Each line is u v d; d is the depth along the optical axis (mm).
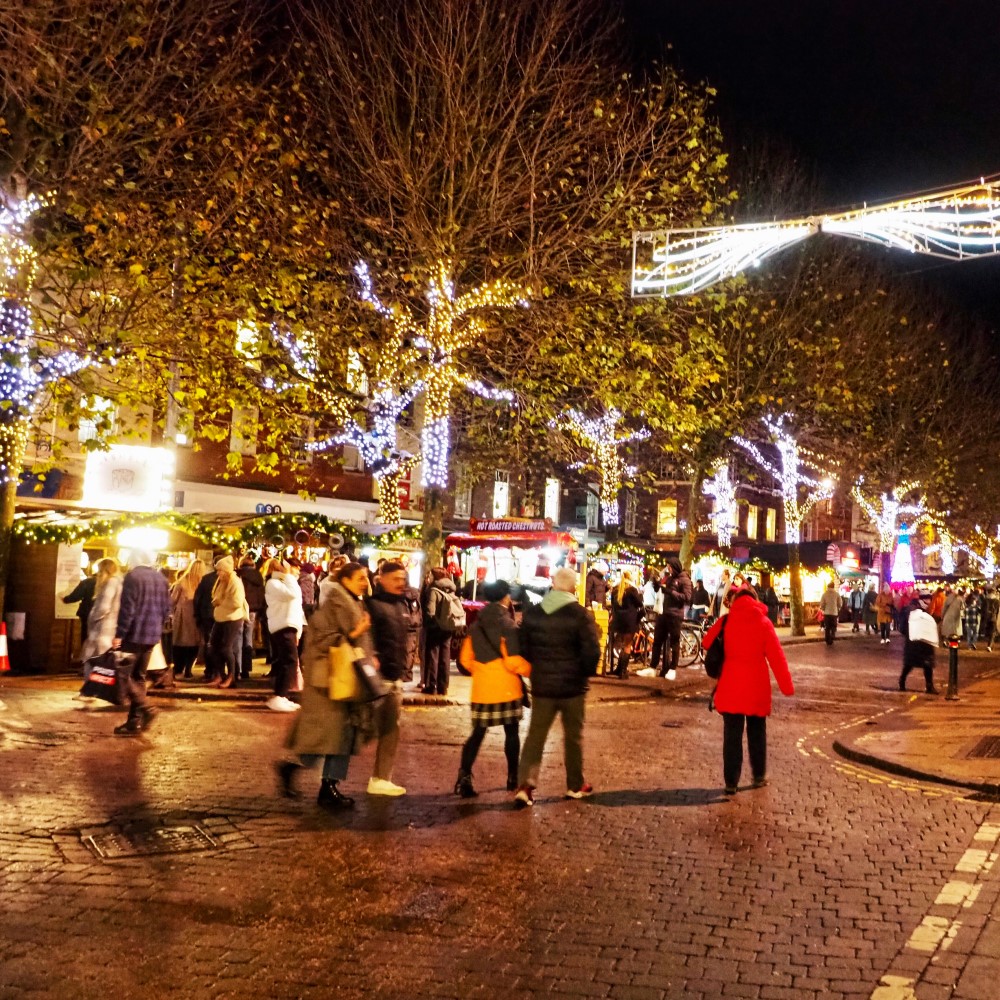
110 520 16594
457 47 19766
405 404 24562
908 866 7062
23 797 8133
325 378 21797
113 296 18438
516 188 19953
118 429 23594
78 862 6582
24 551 16578
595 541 28719
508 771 9336
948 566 53625
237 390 18875
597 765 10594
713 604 28641
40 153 15891
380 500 29625
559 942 5457
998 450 44031
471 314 21203
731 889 6457
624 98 20578
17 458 15758
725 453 32750
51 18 14773
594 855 7160
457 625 15180
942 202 8789
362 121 20141
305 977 4910
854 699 17906
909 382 37656
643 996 4777
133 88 16297
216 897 6020
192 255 18062
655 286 10211
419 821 7922
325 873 6543
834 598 31703
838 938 5598
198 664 18453
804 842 7672
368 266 21906
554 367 22109
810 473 48812
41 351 16844
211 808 8039
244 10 17094
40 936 5312
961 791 9750
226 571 15188
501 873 6672
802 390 30797
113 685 11172
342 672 8133
